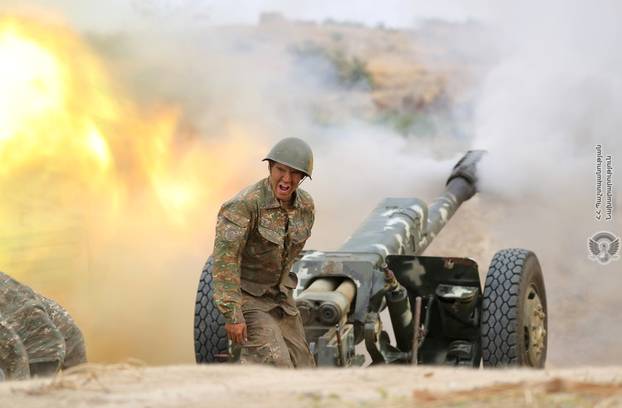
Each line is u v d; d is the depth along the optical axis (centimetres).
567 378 613
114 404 583
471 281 1582
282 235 1337
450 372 680
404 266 1598
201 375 685
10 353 1172
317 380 658
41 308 1312
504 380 617
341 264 1565
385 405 559
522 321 1559
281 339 1339
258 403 576
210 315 1519
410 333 1603
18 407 585
